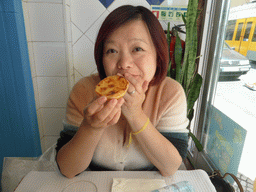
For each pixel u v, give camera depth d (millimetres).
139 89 529
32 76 1475
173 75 1432
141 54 582
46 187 558
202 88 1596
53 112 1654
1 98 1384
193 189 534
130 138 705
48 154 1299
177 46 1310
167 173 624
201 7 1450
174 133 717
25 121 1473
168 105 739
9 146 1526
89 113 476
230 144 1277
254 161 1035
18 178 934
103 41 622
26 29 1356
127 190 530
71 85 1609
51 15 1391
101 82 559
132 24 566
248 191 1080
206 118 1613
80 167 592
